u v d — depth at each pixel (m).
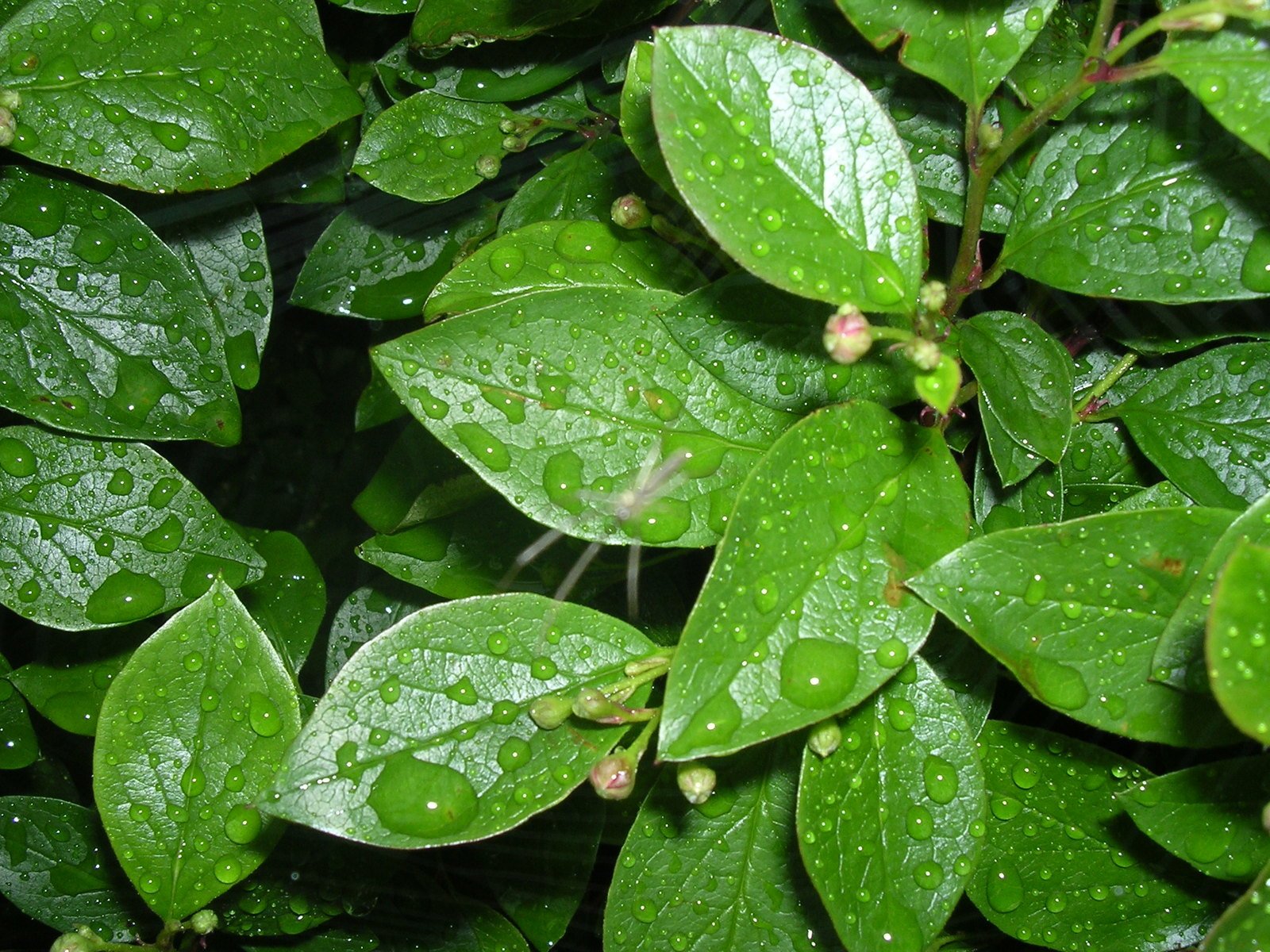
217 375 0.24
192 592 0.23
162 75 0.22
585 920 0.26
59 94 0.22
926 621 0.18
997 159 0.19
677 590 0.24
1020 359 0.20
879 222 0.18
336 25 0.29
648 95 0.20
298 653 0.26
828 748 0.18
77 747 0.28
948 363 0.17
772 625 0.17
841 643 0.17
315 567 0.26
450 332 0.19
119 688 0.20
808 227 0.18
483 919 0.24
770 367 0.20
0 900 0.28
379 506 0.25
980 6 0.19
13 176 0.23
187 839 0.20
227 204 0.26
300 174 0.27
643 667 0.19
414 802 0.18
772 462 0.18
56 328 0.23
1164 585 0.17
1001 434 0.19
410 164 0.25
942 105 0.22
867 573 0.18
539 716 0.18
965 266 0.20
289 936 0.25
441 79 0.26
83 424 0.23
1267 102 0.17
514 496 0.19
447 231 0.27
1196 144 0.19
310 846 0.24
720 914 0.20
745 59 0.17
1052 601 0.18
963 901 0.23
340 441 0.34
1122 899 0.20
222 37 0.23
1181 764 0.23
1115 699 0.18
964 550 0.17
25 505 0.23
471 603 0.19
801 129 0.18
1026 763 0.21
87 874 0.24
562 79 0.26
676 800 0.21
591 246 0.22
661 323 0.20
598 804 0.24
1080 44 0.21
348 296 0.27
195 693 0.20
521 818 0.18
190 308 0.24
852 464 0.18
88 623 0.23
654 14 0.25
